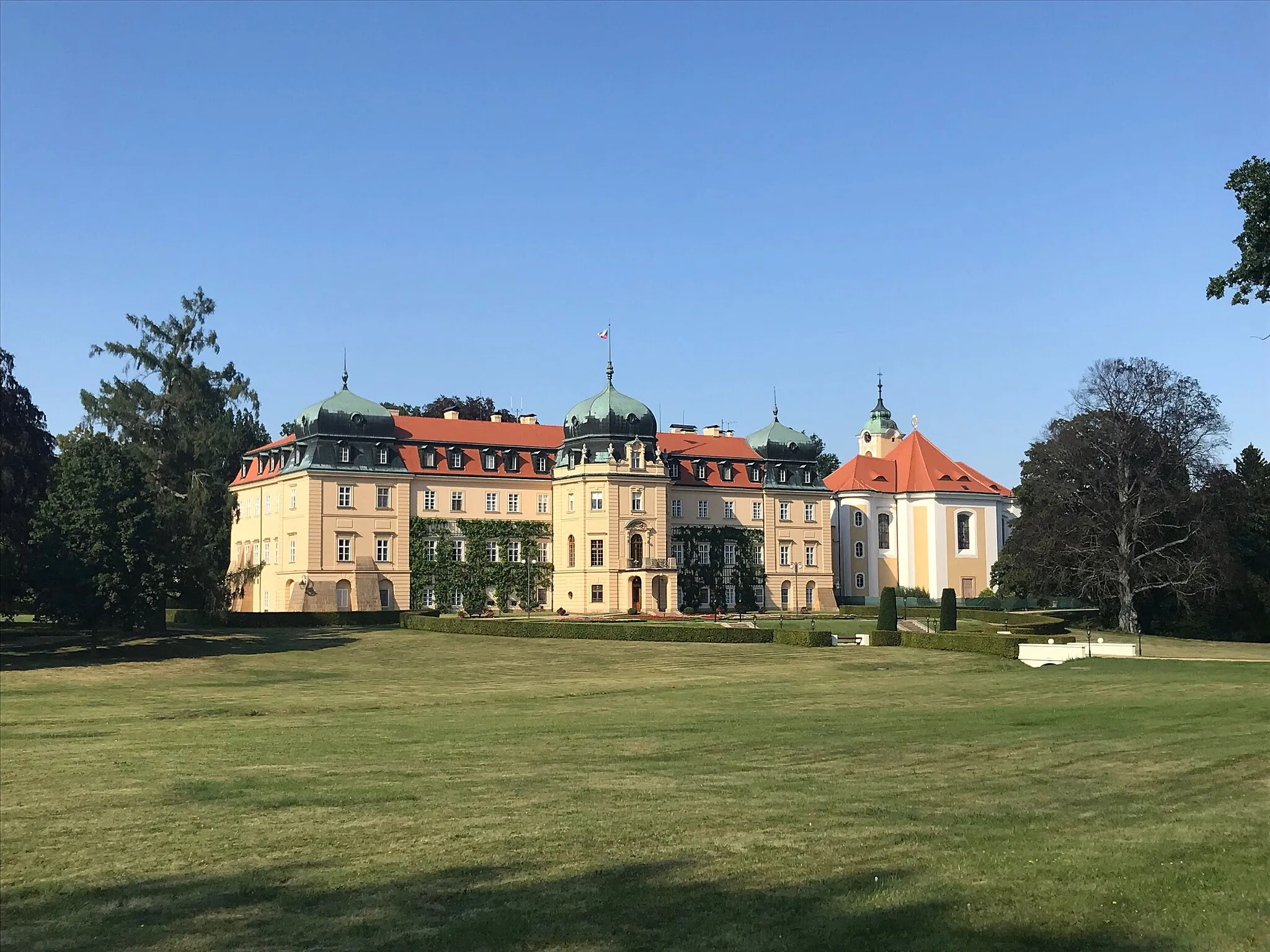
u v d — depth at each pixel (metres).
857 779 25.62
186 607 103.00
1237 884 16.39
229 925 15.56
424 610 98.06
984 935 14.47
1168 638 86.56
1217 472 88.88
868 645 75.62
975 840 19.20
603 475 111.38
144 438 96.88
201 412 99.69
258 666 63.09
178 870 18.38
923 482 131.62
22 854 19.62
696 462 122.56
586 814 21.83
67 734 35.59
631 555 113.06
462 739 33.19
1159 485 87.69
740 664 64.94
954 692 48.16
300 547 104.69
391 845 19.62
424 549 109.31
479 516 112.50
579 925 15.16
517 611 112.44
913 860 17.94
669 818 21.33
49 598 64.69
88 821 22.05
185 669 61.22
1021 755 28.84
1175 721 35.44
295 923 15.57
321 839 20.12
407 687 53.59
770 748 30.61
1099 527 89.06
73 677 57.25
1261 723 34.62
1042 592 93.75
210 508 95.38
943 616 83.62
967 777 25.81
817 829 20.23
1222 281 38.09
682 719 38.38
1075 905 15.51
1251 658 66.75
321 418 106.44
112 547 66.81
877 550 132.12
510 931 14.99
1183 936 14.38
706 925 15.06
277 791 24.67
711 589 120.69
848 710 41.22
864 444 152.00
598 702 45.84
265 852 19.31
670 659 67.50
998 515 134.25
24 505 65.69
